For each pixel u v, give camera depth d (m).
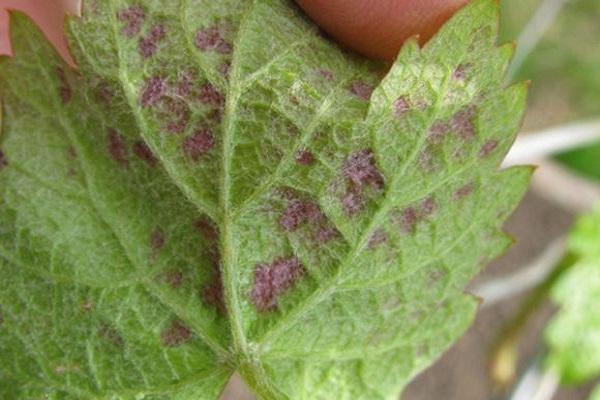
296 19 0.18
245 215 0.17
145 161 0.17
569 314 0.24
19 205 0.17
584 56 0.35
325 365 0.17
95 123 0.17
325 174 0.17
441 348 0.18
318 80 0.17
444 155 0.17
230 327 0.17
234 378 0.28
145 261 0.17
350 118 0.17
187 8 0.17
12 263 0.17
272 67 0.17
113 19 0.17
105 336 0.17
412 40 0.17
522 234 0.33
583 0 0.36
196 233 0.17
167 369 0.17
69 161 0.17
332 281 0.17
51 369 0.17
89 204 0.17
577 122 0.33
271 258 0.17
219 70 0.17
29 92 0.17
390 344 0.18
